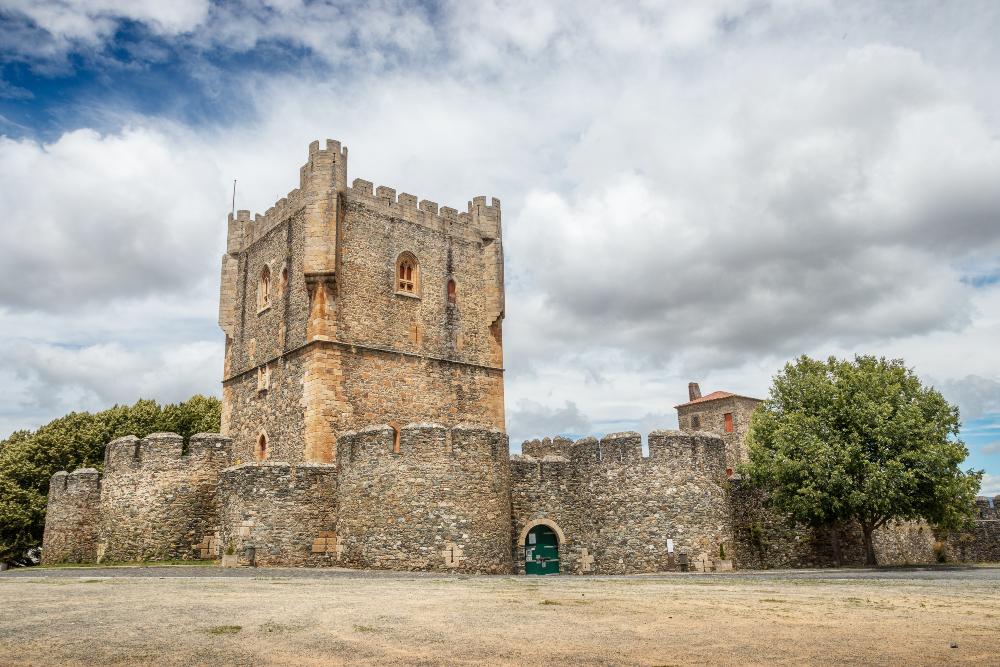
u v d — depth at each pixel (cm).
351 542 3359
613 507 3691
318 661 1152
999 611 1639
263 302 4750
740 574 3142
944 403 3888
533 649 1223
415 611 1666
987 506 4872
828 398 3872
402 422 4353
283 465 3412
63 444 5700
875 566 3788
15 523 5300
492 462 3441
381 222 4547
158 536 3753
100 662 1145
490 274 4975
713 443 3753
